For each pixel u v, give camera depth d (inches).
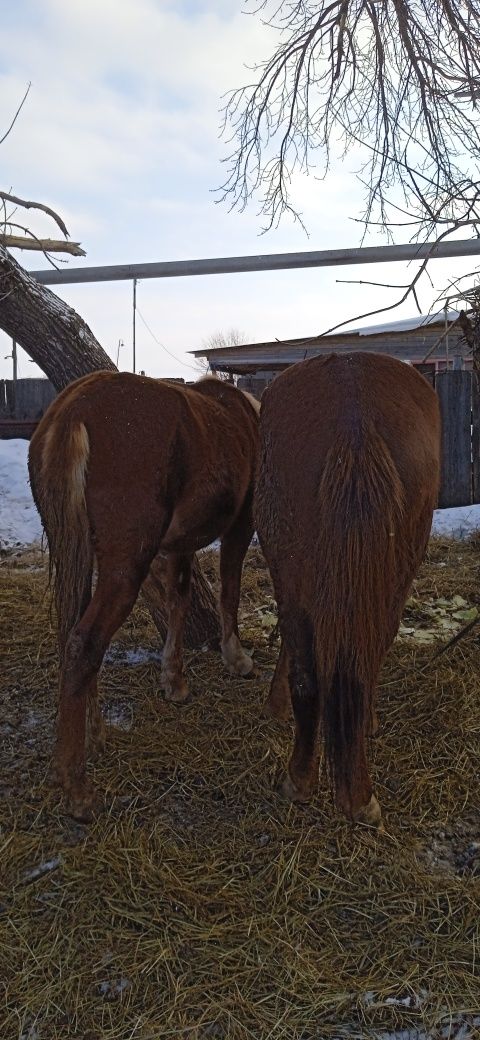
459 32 148.3
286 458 85.0
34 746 117.0
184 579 132.0
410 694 129.7
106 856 89.2
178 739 117.8
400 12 147.9
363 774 88.2
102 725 113.3
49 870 87.4
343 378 85.9
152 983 71.0
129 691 137.3
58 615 101.4
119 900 82.1
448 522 291.0
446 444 319.0
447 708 124.2
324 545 77.1
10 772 109.0
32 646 158.9
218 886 84.7
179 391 111.8
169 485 103.9
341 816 96.8
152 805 100.8
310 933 77.2
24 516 303.6
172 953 74.7
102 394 100.0
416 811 99.0
